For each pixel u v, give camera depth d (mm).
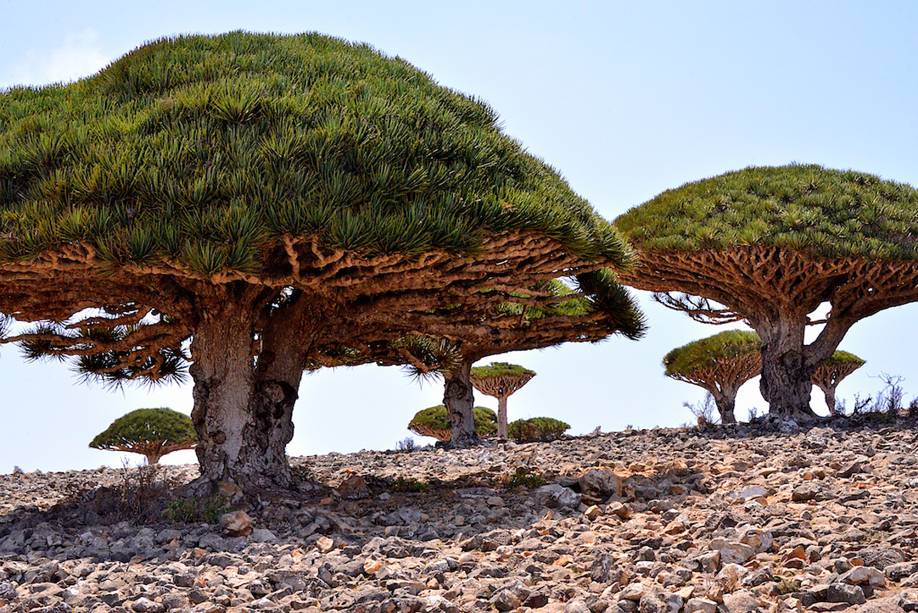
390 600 5402
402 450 18344
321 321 10375
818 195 16547
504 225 8289
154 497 9180
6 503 11547
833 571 5289
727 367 22359
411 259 8367
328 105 9070
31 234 7645
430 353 15367
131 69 9992
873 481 8250
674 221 16859
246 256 7559
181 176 8023
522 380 26938
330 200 7871
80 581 6156
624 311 11961
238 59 10055
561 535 7180
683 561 5734
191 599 5664
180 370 12523
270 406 10008
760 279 16375
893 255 15125
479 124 10469
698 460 10984
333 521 7965
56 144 8508
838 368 24484
